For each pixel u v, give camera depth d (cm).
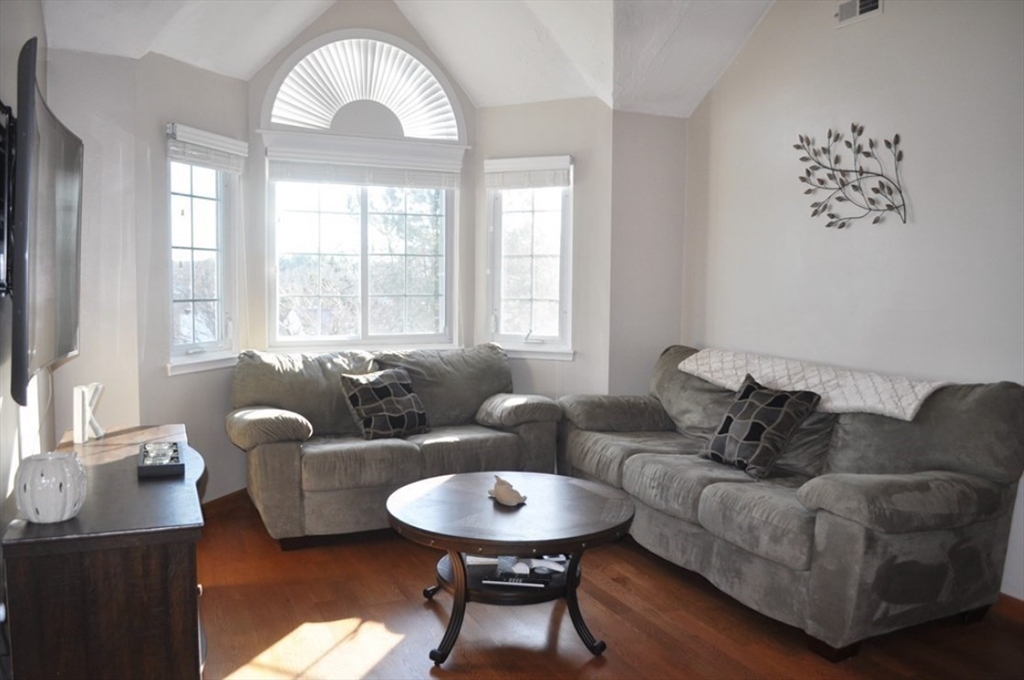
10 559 178
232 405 418
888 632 273
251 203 461
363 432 408
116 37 362
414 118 503
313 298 488
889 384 330
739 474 334
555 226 500
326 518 371
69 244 267
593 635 288
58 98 359
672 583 340
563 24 434
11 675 183
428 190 511
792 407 342
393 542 387
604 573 351
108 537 182
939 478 276
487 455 405
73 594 184
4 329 238
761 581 290
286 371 423
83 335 369
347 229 493
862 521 254
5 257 221
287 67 460
